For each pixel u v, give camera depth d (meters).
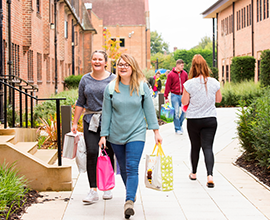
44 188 5.43
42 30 21.16
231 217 4.35
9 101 9.67
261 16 29.80
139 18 64.94
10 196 4.66
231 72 25.95
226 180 5.96
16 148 5.47
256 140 6.60
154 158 4.55
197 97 5.61
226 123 12.66
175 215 4.43
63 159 7.60
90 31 45.06
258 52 30.48
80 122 10.18
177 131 11.07
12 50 14.28
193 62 5.72
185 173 6.49
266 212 4.51
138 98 4.47
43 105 12.32
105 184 4.69
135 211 4.59
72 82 29.58
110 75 5.16
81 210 4.61
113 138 4.52
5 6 12.51
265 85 20.62
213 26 38.50
